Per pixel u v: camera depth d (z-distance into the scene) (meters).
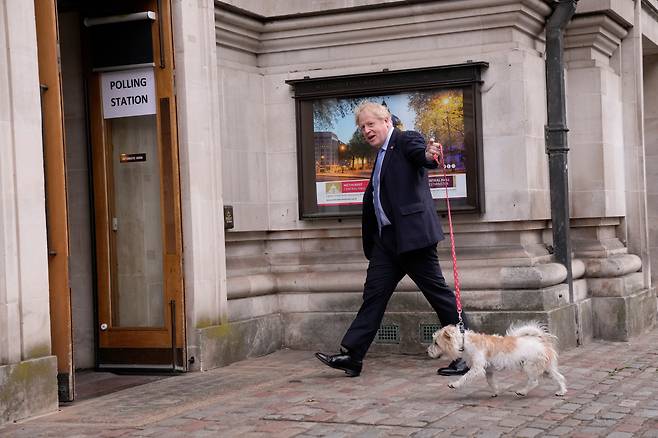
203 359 8.73
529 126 9.75
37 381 6.78
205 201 8.85
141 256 8.95
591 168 11.10
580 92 11.12
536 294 9.38
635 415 6.48
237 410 6.88
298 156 10.26
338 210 10.21
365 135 8.23
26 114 6.80
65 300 7.24
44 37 7.13
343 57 10.30
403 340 9.67
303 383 7.98
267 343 9.90
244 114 10.11
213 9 9.06
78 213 9.22
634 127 12.05
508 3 9.63
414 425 6.24
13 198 6.69
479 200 9.70
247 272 10.02
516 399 7.07
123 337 8.89
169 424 6.48
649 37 12.85
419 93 9.91
